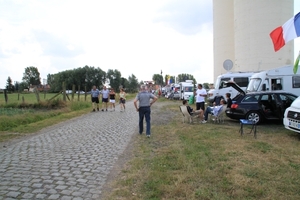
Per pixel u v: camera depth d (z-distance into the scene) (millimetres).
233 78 18859
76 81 98000
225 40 29172
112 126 10594
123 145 7039
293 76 13977
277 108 10336
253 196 3637
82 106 20094
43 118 13555
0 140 7801
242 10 23547
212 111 11141
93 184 4188
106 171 4836
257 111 10508
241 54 23922
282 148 6270
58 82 97000
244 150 6090
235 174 4445
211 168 4816
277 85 14125
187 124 10633
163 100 33156
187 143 6891
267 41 22172
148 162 5363
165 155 5758
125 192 3824
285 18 22016
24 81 116438
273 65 22188
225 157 5477
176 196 3664
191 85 31516
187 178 4281
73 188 4016
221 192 3762
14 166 5141
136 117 13898
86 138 8078
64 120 12656
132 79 112375
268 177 4328
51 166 5145
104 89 18031
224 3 29031
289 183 4066
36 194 3779
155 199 3578
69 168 5020
